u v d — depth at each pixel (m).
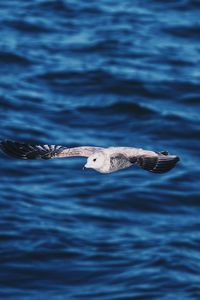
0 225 26.52
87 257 25.23
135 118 33.41
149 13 42.09
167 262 25.00
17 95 34.59
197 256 25.61
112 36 39.72
